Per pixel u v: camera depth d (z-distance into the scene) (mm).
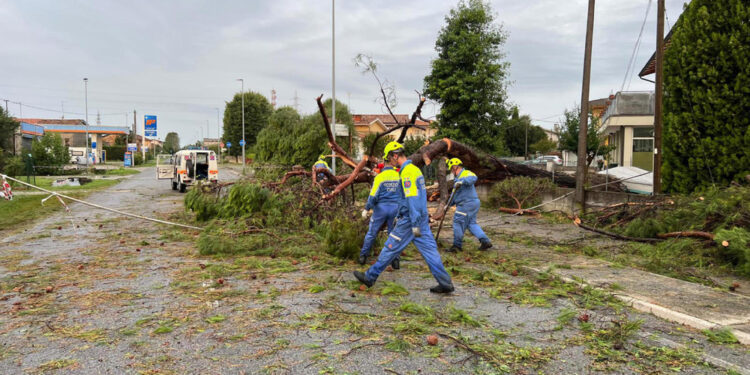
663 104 11156
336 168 22156
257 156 22500
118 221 11555
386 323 4082
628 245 8102
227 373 3086
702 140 9992
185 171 21359
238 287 5352
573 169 23375
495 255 7379
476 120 22172
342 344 3596
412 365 3217
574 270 6188
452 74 21969
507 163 15664
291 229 8625
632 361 3291
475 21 21500
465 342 3625
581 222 10672
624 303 4672
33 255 7344
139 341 3662
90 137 74312
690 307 4430
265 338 3721
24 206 14547
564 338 3746
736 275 6074
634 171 15906
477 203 7734
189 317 4254
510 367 3188
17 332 3883
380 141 23594
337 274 6000
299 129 21500
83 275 5965
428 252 5039
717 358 3322
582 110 12555
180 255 7348
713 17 9766
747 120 9391
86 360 3305
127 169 49688
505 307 4605
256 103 67812
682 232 7664
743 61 9297
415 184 4965
